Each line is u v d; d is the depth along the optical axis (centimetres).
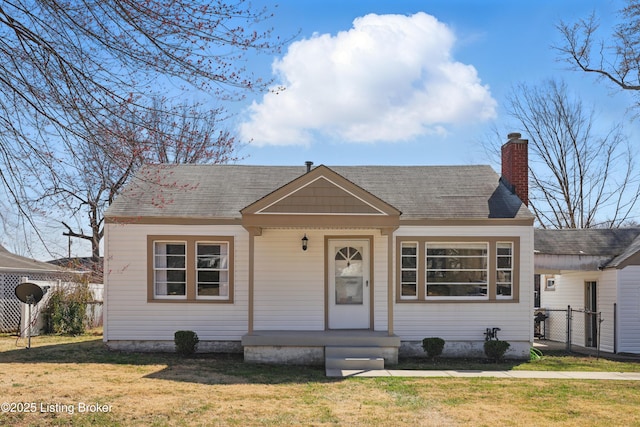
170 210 1648
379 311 1638
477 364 1531
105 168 881
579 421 959
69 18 716
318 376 1327
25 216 831
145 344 1627
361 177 1856
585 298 2003
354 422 931
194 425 899
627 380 1321
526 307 1638
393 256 1642
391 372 1381
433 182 1828
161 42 736
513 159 1778
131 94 768
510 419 963
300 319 1638
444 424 928
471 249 1655
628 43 1992
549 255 1883
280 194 1505
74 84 749
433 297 1639
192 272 1634
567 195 3534
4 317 2197
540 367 1508
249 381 1245
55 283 2145
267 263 1644
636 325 1775
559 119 3516
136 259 1628
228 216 1639
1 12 702
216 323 1630
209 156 904
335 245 1669
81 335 2052
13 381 1161
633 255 1781
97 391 1090
